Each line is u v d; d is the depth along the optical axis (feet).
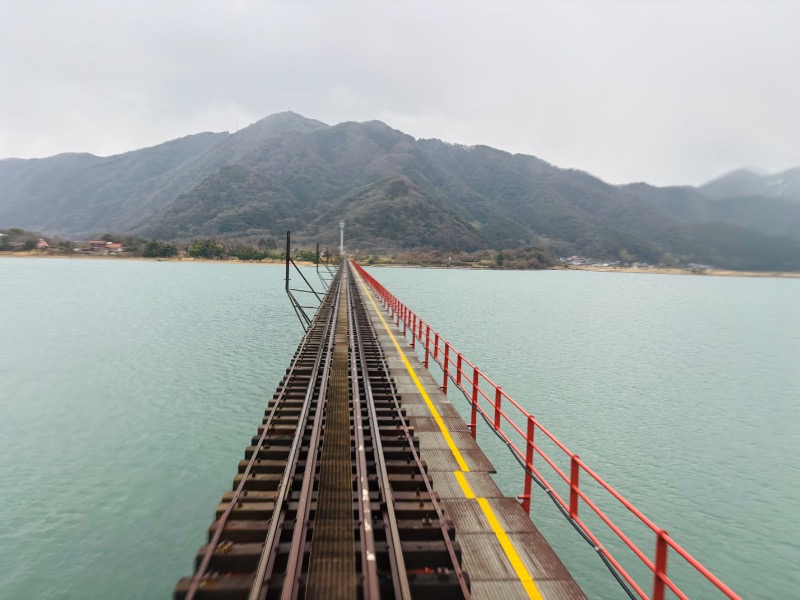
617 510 49.80
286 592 15.69
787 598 37.91
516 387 93.15
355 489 25.22
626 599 36.96
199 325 153.48
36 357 108.47
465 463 32.94
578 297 344.90
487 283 442.50
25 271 435.53
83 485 50.65
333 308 102.17
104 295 241.76
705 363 134.31
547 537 44.60
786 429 77.77
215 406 75.61
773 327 232.32
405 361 65.26
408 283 385.70
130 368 98.63
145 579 36.55
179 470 54.19
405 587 15.83
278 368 98.99
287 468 24.97
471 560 22.04
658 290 517.55
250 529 20.77
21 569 37.32
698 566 14.53
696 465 61.41
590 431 71.26
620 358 130.52
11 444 61.05
